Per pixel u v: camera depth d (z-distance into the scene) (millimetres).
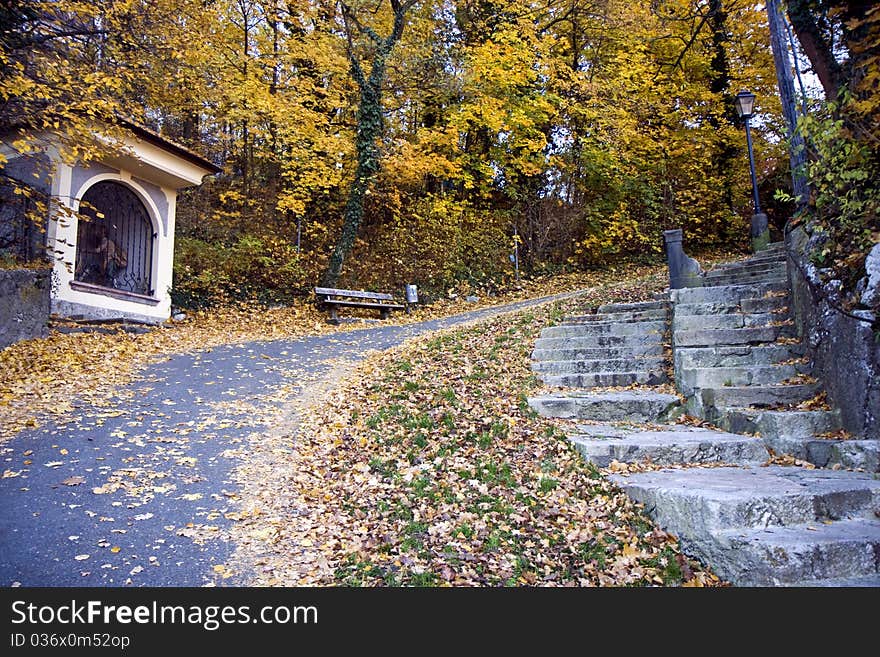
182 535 3764
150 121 16844
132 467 4770
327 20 17281
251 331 11953
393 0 15930
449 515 4152
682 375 6473
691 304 7699
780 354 6359
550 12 18781
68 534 3672
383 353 9367
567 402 6223
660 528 3902
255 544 3727
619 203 19156
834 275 5441
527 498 4383
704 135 18562
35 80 8602
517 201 19453
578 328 8742
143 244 12906
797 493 3670
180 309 13133
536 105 17750
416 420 5984
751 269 9992
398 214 17391
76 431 5492
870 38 4785
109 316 11539
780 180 17531
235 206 16812
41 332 9133
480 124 17234
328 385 7703
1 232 10852
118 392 6875
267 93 14977
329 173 15609
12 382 6895
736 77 18562
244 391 7297
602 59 19594
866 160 5117
